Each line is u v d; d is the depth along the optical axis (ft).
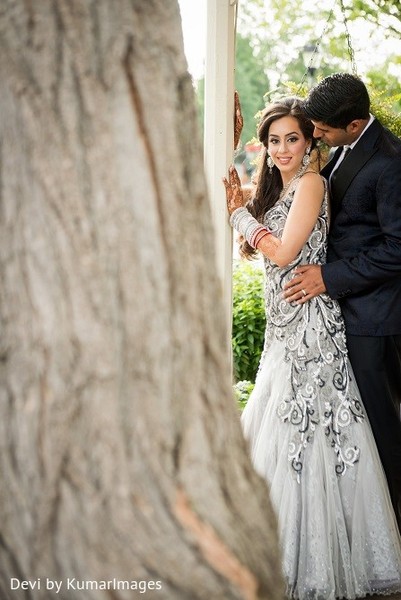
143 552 6.30
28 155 6.31
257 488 6.98
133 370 6.39
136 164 6.43
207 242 6.89
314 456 14.55
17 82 6.32
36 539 6.36
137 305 6.40
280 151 14.85
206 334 6.77
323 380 14.84
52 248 6.28
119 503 6.29
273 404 15.06
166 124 6.57
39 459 6.31
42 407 6.31
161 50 6.65
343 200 15.08
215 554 6.43
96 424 6.30
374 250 14.69
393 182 14.64
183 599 6.35
